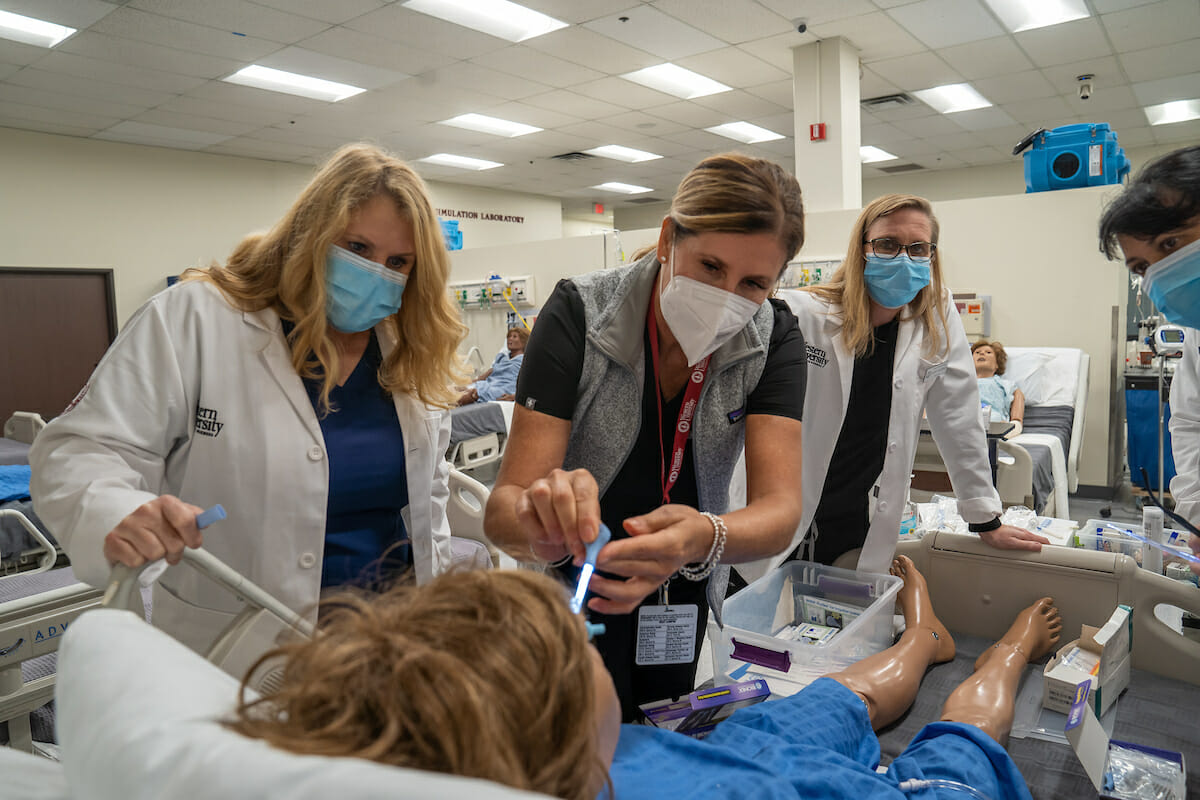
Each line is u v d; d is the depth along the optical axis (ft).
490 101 22.15
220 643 2.83
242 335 3.78
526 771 1.30
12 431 13.53
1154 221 4.06
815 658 4.50
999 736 3.76
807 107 18.33
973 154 30.83
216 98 20.76
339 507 4.00
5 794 1.88
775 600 5.67
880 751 3.82
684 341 3.37
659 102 22.62
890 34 17.63
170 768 1.19
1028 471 11.38
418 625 1.41
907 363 6.03
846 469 6.32
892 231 5.52
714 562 3.02
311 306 3.69
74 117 22.03
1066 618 5.12
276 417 3.77
